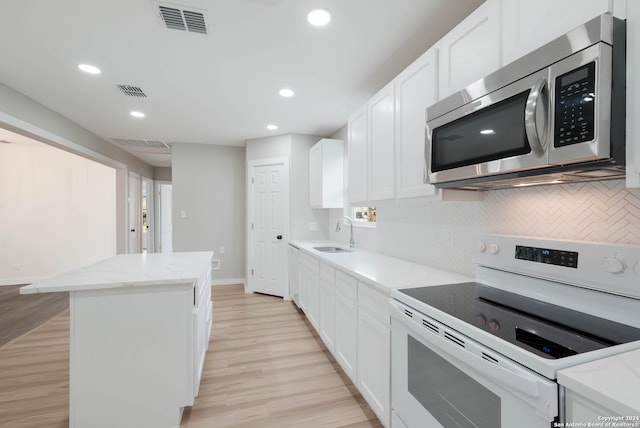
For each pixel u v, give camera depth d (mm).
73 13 1695
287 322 3348
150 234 7102
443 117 1407
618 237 1108
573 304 1147
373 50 2096
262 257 4535
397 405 1414
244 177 5199
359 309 1848
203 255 2611
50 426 1686
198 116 3512
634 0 812
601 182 1165
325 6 1647
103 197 5578
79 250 5422
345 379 2199
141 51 2107
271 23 1794
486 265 1510
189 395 1705
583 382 651
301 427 1702
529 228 1443
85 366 1591
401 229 2465
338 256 2592
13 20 1753
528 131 949
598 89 815
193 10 1677
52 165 5305
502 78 1107
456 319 1056
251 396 1986
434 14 1717
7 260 5051
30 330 3102
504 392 846
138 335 1646
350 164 2676
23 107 2873
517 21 1138
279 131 4180
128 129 4066
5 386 2072
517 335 918
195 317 1735
